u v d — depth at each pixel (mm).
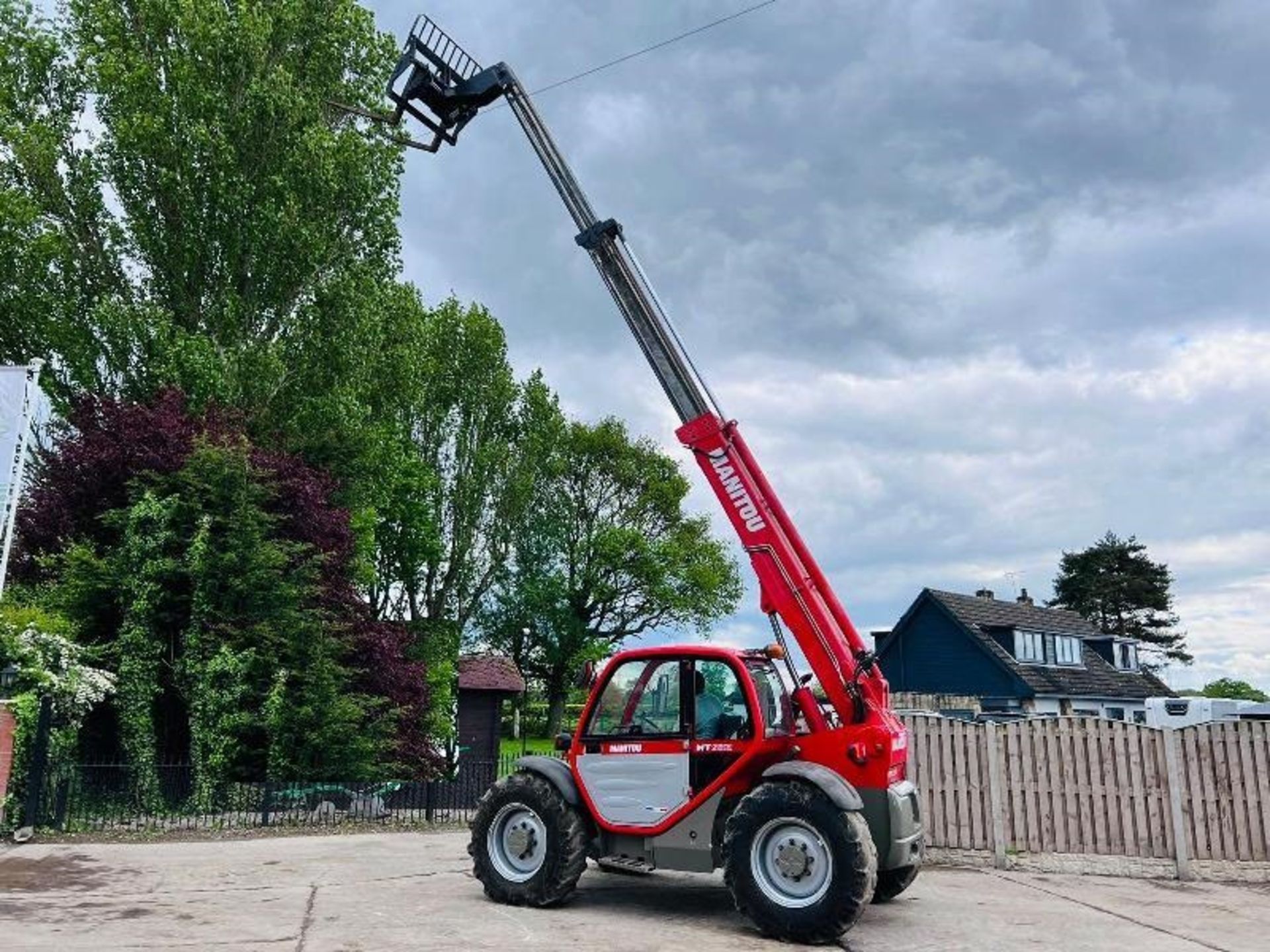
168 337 19078
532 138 9633
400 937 6598
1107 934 7109
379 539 27844
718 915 7582
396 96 10320
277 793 14133
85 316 20266
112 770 13219
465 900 7973
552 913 7520
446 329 31906
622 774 7793
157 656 15062
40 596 15219
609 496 44469
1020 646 37125
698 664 7785
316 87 21750
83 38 21156
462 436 31828
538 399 35000
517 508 33875
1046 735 10758
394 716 17375
